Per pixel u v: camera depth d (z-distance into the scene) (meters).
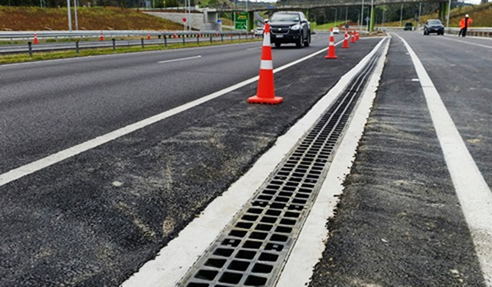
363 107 5.54
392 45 22.67
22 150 3.62
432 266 1.83
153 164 3.26
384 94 6.55
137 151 3.60
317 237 2.10
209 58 15.40
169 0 115.56
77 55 17.11
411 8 157.88
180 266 1.86
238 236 2.15
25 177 2.95
